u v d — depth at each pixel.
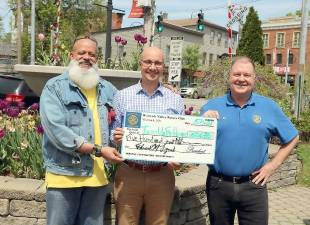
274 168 3.66
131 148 3.58
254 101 3.68
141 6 10.63
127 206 3.78
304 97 15.82
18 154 4.95
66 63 7.15
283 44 64.12
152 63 3.70
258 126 3.61
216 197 3.77
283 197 7.12
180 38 12.64
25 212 4.43
